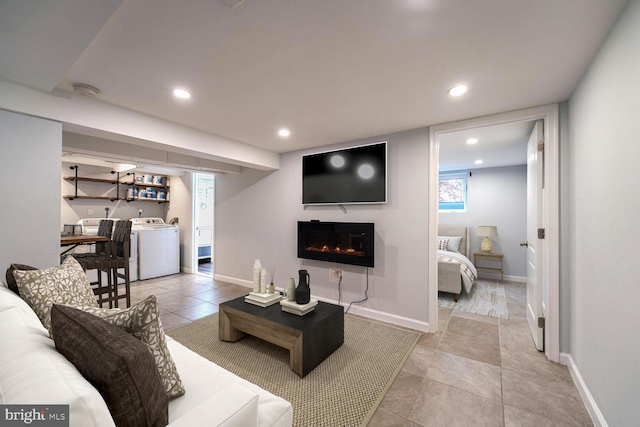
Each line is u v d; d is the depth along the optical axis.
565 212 2.23
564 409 1.75
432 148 2.84
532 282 2.76
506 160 4.74
